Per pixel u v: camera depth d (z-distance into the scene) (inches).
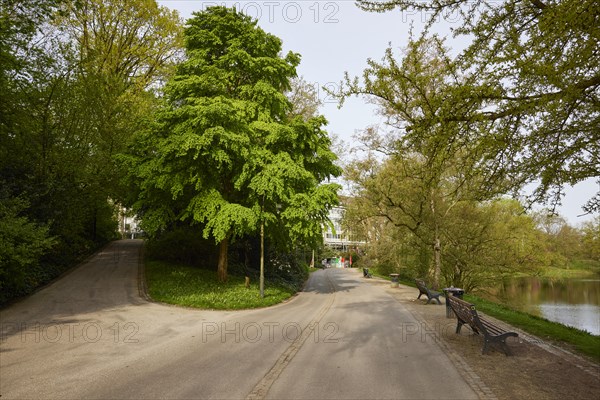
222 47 766.5
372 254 1475.1
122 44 1008.9
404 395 201.3
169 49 1051.9
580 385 215.8
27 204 542.3
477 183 318.0
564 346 313.0
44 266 722.8
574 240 1397.6
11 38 588.7
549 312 1030.4
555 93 227.3
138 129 856.9
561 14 208.1
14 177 651.5
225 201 653.3
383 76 270.5
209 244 989.8
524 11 257.6
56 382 224.5
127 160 695.7
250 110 716.7
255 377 232.5
